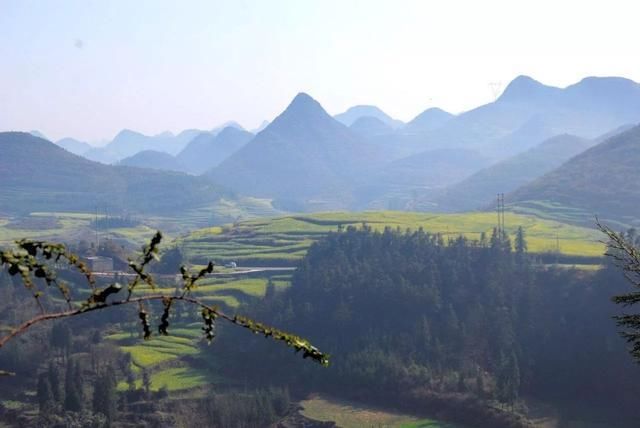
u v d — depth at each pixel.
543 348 138.50
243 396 127.00
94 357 138.38
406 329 147.12
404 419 122.44
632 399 125.38
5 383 130.88
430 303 150.62
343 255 170.12
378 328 147.62
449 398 125.50
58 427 113.31
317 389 137.75
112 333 154.75
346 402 131.62
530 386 133.88
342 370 137.12
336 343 144.25
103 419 114.12
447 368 135.88
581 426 118.94
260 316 154.50
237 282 176.75
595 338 135.62
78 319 156.88
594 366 132.75
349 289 157.25
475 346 141.12
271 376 141.38
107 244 196.12
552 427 118.56
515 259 160.88
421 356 139.62
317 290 159.38
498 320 143.00
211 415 122.19
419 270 159.00
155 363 140.12
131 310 158.12
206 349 149.75
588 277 149.50
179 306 162.00
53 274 11.83
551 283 152.12
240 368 142.88
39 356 139.62
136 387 128.25
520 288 151.25
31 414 119.94
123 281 158.25
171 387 130.88
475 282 155.50
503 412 119.38
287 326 151.25
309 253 182.50
